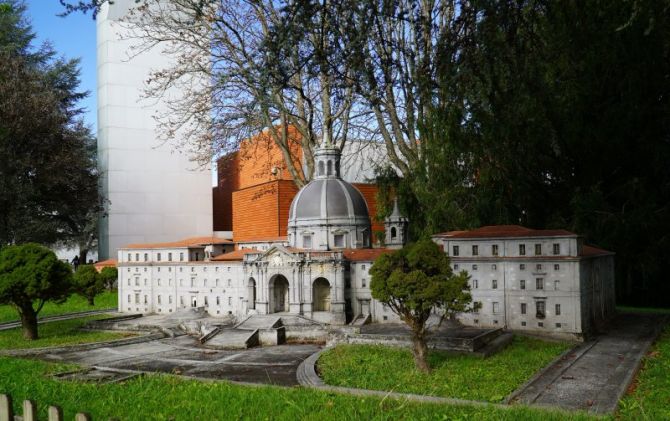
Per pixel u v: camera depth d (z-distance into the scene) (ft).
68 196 329.93
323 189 227.61
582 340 158.30
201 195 376.48
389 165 249.75
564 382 111.45
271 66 77.87
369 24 76.48
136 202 356.38
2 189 278.26
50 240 340.18
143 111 358.02
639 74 190.19
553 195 218.79
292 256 205.57
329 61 80.43
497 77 89.76
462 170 213.87
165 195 365.20
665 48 185.78
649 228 196.44
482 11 79.30
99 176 337.93
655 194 200.34
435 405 87.71
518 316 169.68
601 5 146.92
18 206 290.15
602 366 124.77
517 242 172.14
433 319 179.73
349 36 77.77
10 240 292.40
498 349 146.41
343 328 181.16
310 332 186.50
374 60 83.51
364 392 105.19
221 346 175.52
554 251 166.50
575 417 80.53
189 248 255.50
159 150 363.56
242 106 209.15
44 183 305.12
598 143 201.26
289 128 307.37
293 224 229.04
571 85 187.11
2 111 283.79
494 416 80.02
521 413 82.02
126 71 353.51
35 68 351.87
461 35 81.71
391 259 127.85
